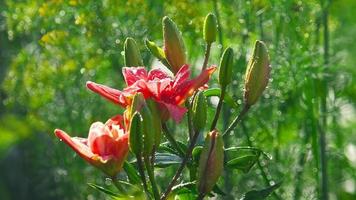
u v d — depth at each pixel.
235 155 1.86
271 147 1.93
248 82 1.22
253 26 1.90
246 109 1.23
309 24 1.86
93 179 2.22
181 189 1.20
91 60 2.02
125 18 1.95
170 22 1.25
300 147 1.98
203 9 1.95
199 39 1.95
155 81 1.13
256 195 1.19
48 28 2.09
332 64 2.03
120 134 1.12
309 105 1.78
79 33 2.03
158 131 1.14
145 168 1.24
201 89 1.21
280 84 1.85
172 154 1.22
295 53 1.83
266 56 1.21
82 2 1.95
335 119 2.09
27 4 2.10
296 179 1.94
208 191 1.14
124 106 1.14
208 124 1.83
